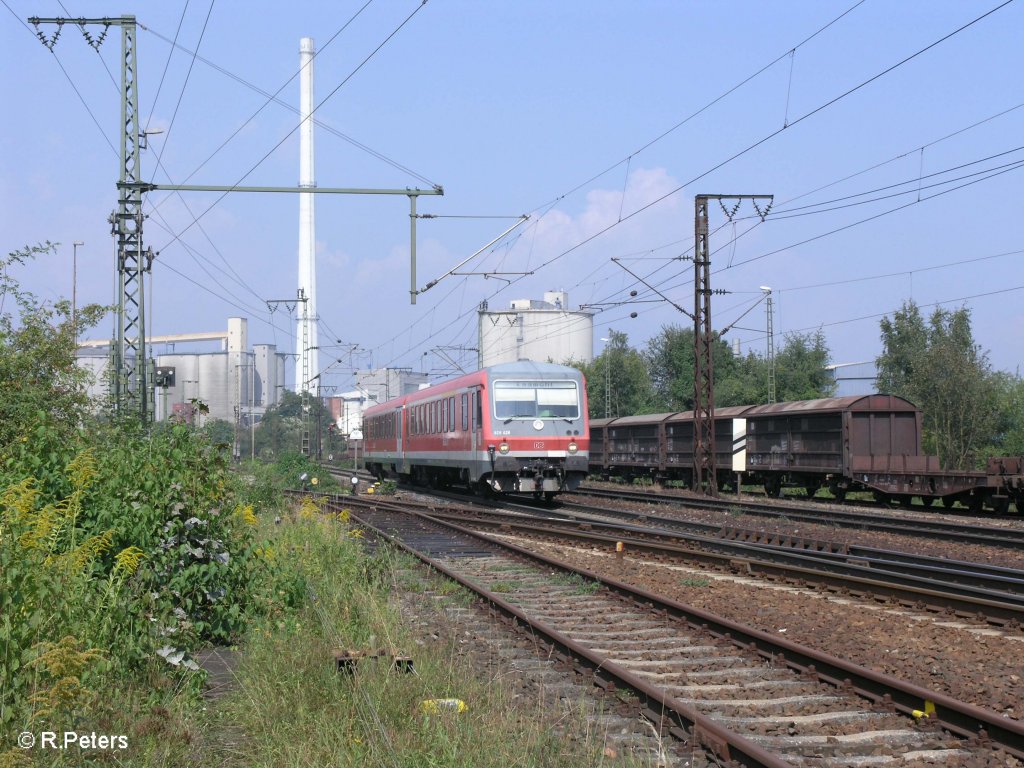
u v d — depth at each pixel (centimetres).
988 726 674
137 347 2588
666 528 2311
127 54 2627
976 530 2114
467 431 3003
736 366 7912
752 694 809
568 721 715
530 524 2359
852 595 1270
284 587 1026
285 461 4038
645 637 1050
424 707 680
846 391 9412
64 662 606
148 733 616
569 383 2898
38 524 771
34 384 1633
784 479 3672
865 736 687
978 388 5150
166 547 934
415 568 1534
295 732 648
